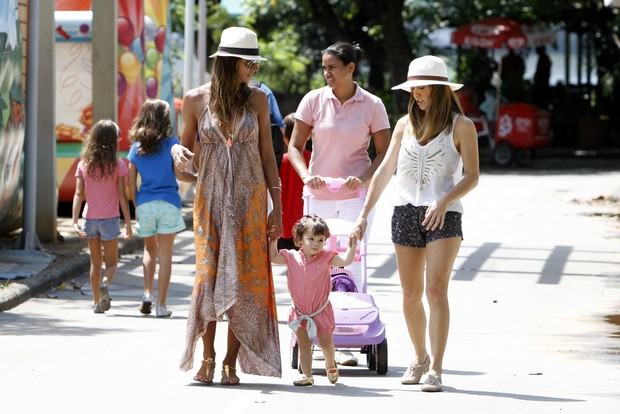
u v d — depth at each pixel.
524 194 60.03
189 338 18.16
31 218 34.41
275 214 18.64
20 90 34.94
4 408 16.55
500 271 34.34
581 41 101.44
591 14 95.19
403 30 88.25
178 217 26.20
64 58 46.28
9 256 32.81
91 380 18.66
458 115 18.48
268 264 18.52
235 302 18.11
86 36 46.03
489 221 47.97
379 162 21.28
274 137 25.75
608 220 48.53
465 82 92.62
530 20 96.81
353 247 18.62
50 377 18.89
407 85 18.31
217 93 18.25
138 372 19.44
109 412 16.34
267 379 19.30
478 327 25.08
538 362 21.08
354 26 96.75
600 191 61.06
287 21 99.94
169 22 51.94
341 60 20.97
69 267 31.84
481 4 95.06
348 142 21.30
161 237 26.23
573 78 118.44
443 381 19.12
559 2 92.56
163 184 26.19
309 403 17.14
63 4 48.50
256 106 18.47
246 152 18.34
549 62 98.81
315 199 21.45
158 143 26.27
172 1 90.88
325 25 94.06
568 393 18.20
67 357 20.75
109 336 23.20
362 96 21.31
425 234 18.56
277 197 18.69
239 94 18.31
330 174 21.47
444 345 18.38
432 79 18.25
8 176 34.12
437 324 18.31
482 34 83.75
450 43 90.62
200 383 18.62
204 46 58.41
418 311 19.02
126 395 17.53
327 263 18.55
